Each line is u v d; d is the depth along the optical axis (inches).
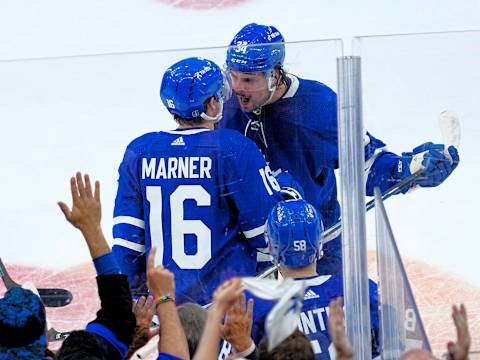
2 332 361.1
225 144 506.0
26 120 522.3
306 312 485.7
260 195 506.0
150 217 513.3
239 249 509.7
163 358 392.2
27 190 526.3
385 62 509.0
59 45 807.1
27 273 525.3
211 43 799.7
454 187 512.7
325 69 498.0
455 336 503.8
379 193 498.0
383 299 478.3
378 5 813.2
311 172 505.0
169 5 822.5
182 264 511.8
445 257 513.3
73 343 377.1
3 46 807.7
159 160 509.7
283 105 502.9
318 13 810.2
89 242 404.5
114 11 826.2
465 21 804.6
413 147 513.3
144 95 517.7
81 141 522.3
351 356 332.2
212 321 347.6
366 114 513.3
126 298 394.9
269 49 495.5
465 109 509.4
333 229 503.8
